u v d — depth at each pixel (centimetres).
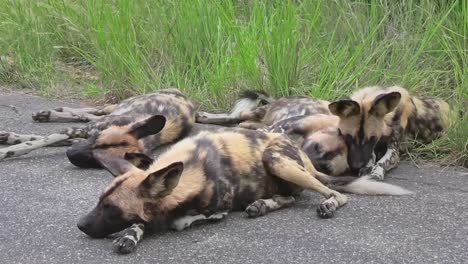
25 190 632
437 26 760
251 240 575
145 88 788
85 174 656
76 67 861
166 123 695
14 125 738
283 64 760
